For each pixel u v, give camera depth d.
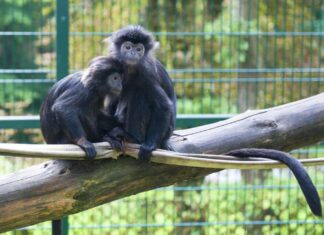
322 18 17.08
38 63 16.39
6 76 16.14
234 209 14.73
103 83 9.48
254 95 16.02
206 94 17.23
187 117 12.57
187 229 14.45
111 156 8.81
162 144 9.48
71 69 14.80
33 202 8.61
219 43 18.31
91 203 8.94
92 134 9.47
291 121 10.12
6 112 15.83
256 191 14.70
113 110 10.20
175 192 14.88
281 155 9.14
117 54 10.14
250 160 9.16
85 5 15.42
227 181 14.78
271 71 13.72
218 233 14.38
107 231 14.09
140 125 9.64
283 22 15.61
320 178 16.03
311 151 14.68
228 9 20.02
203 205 14.97
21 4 17.34
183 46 18.02
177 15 17.19
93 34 13.51
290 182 14.87
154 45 10.43
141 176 9.09
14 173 8.73
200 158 8.85
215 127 9.98
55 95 9.58
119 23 15.49
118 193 9.06
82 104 9.24
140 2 16.59
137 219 14.54
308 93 14.50
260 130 9.95
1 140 15.14
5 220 8.57
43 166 8.82
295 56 17.42
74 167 8.79
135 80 9.70
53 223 9.89
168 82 10.59
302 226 14.03
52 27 16.56
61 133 9.50
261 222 13.75
